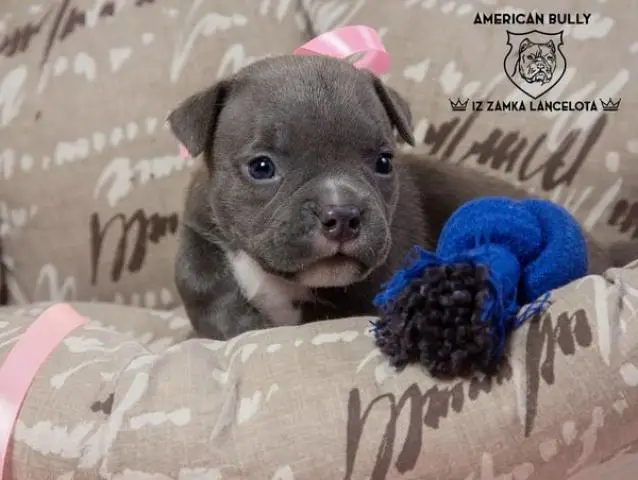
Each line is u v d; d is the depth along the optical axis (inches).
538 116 21.5
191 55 23.0
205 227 18.6
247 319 18.9
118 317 21.5
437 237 20.4
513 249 15.4
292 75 16.8
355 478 13.3
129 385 14.4
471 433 13.4
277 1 23.2
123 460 13.7
